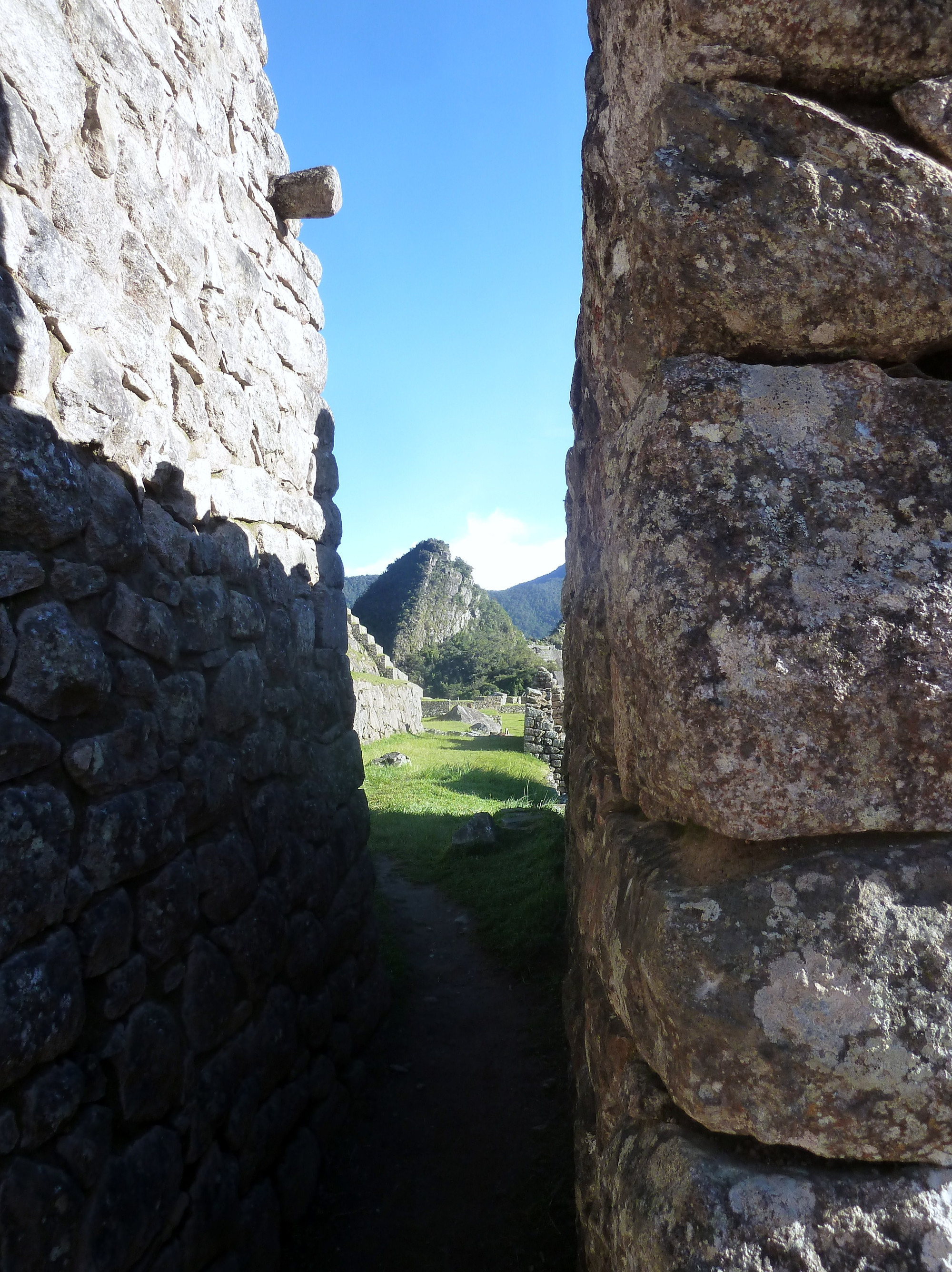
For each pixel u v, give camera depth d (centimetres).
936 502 105
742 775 100
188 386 292
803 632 101
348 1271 279
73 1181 190
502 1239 288
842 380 111
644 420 118
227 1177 258
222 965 271
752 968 96
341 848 397
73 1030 196
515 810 916
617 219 144
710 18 112
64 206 220
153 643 247
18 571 190
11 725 182
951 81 112
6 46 199
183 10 301
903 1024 92
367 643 2097
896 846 100
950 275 107
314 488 424
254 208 364
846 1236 89
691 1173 97
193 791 263
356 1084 374
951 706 98
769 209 109
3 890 177
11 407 190
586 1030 179
